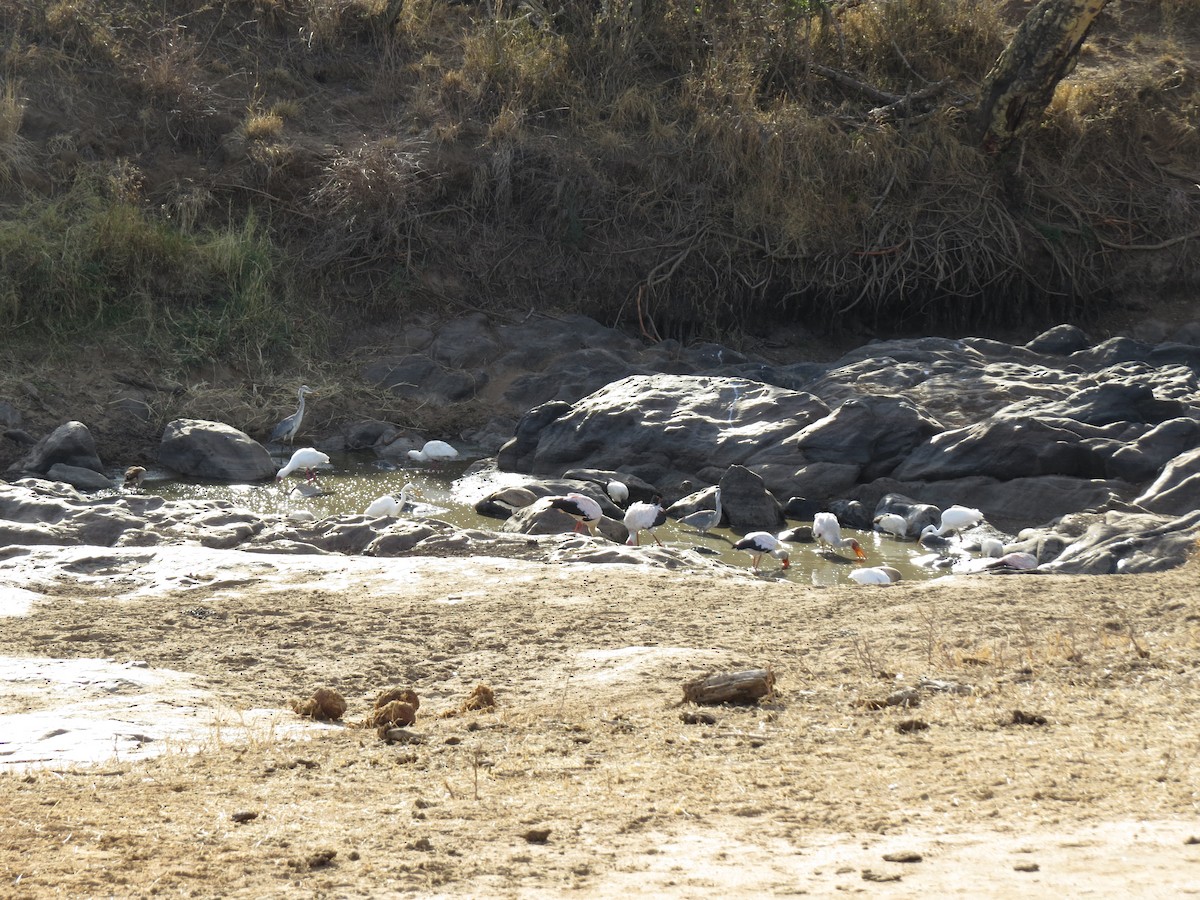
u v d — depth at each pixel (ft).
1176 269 223.30
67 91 208.03
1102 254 221.46
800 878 33.42
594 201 213.46
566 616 81.82
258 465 156.97
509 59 225.97
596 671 69.21
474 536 111.55
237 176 206.49
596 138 218.38
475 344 192.75
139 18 222.89
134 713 59.88
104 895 33.68
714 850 36.65
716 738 52.47
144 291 186.50
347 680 69.67
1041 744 47.55
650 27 233.96
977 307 217.36
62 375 173.17
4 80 205.36
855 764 46.73
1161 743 46.11
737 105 217.56
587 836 38.68
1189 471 130.11
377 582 92.07
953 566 120.16
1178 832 35.29
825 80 230.89
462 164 213.46
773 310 212.64
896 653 69.87
